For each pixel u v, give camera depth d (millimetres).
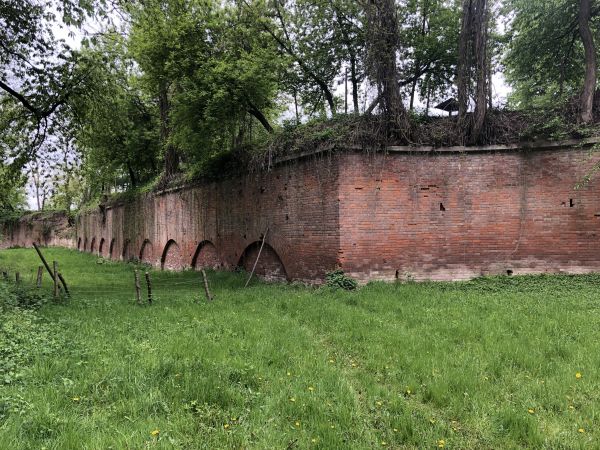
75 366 6082
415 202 13438
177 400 4977
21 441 3922
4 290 12273
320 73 21250
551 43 17172
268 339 7551
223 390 5168
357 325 8453
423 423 4562
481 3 13430
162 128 25750
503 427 4441
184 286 16312
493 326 8008
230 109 16391
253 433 4285
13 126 15570
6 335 7461
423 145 13461
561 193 13016
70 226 52594
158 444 3936
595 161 12734
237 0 17234
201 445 4062
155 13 15555
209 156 19172
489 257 13305
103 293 14797
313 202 14195
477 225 13352
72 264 29109
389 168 13461
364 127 13539
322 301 11008
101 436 4082
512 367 6105
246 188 17625
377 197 13406
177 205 23812
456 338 7445
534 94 20109
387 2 13945
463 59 13727
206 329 8438
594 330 7652
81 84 14805
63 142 16125
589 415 4664
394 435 4332
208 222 20625
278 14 19719
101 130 16828
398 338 7414
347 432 4344
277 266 16156
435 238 13414
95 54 14805
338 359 6715
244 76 15344
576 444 4102
